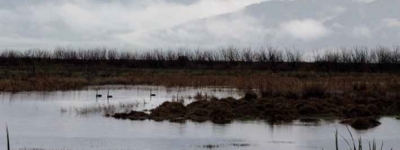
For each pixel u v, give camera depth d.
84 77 84.81
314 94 50.72
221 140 32.44
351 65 112.19
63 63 123.25
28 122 39.16
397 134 34.88
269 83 62.66
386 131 36.09
